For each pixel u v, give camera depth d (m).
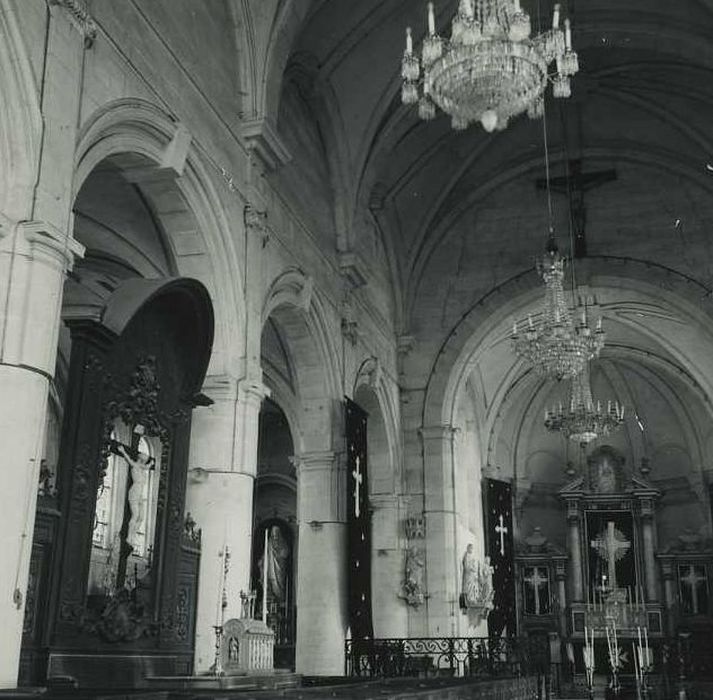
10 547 7.50
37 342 7.97
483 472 29.89
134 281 9.88
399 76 18.34
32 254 8.10
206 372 11.65
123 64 10.26
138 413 9.95
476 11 9.23
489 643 20.34
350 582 16.42
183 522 10.82
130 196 12.96
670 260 23.11
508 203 24.59
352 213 18.75
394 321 23.69
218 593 11.43
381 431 21.95
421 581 22.23
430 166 23.19
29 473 7.76
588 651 19.28
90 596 9.16
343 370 18.02
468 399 29.16
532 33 19.00
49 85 8.65
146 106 10.65
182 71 11.81
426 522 22.83
